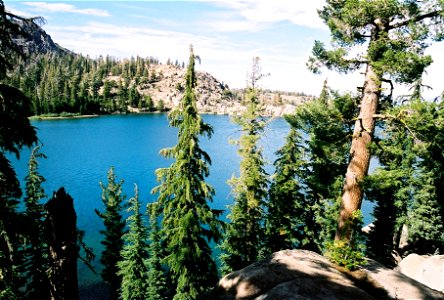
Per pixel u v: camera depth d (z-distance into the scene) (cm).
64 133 13300
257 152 2592
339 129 1498
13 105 752
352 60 1175
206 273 1914
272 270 1158
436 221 2992
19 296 880
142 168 8794
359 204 1284
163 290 3069
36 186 2158
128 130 14950
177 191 1828
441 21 1036
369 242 2956
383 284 1126
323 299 973
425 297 1075
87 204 6072
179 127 1827
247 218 2652
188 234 1834
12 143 776
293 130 2584
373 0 1027
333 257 1241
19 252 869
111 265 3397
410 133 1227
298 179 2606
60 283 762
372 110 1218
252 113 2562
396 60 994
